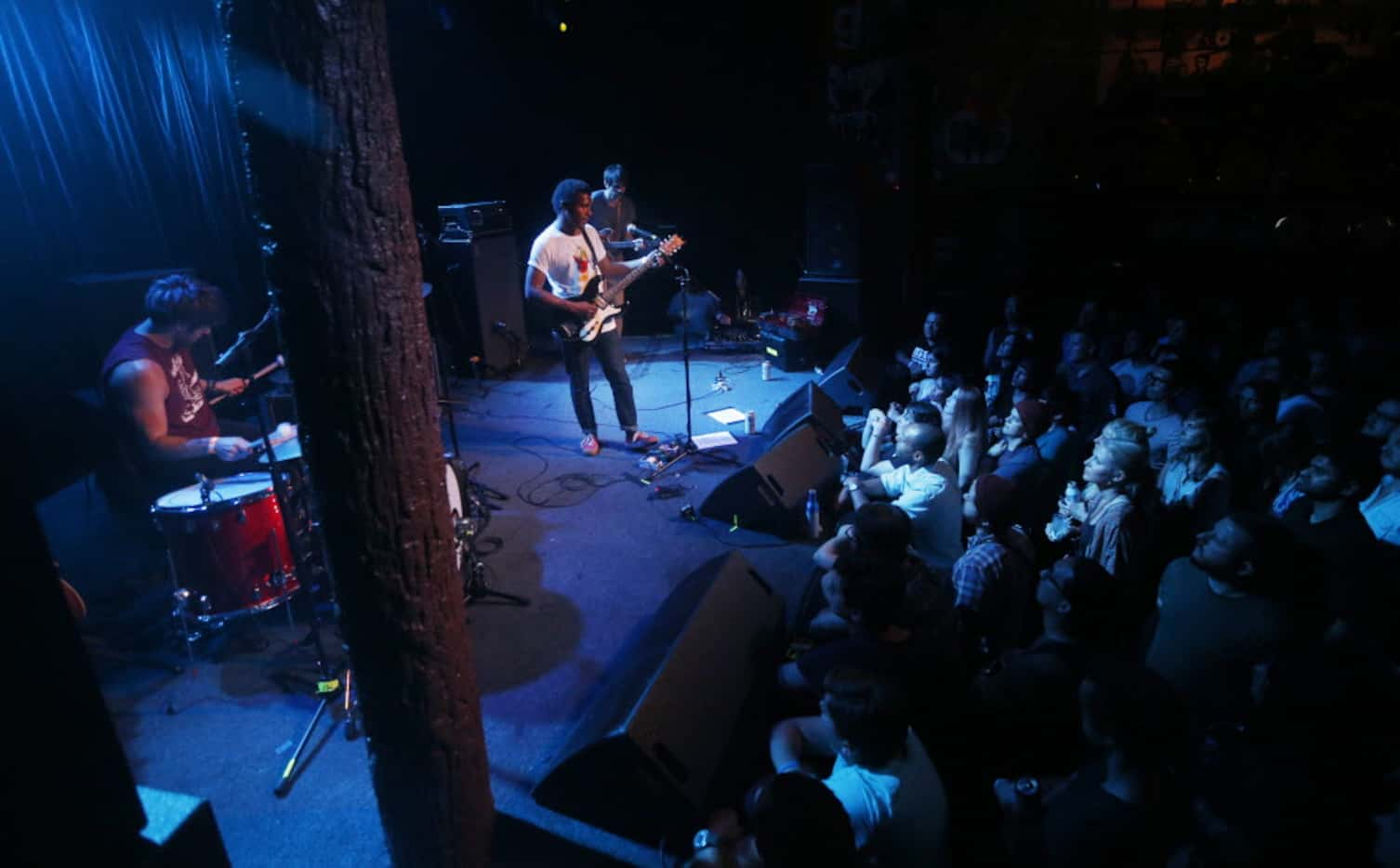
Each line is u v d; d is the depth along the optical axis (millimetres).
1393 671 2189
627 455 5945
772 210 9516
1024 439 4066
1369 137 7539
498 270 7945
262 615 3965
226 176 6949
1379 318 6074
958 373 6145
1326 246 7852
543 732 3209
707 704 2873
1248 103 7805
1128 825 1872
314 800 2900
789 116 9078
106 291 5520
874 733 1983
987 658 3035
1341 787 1688
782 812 1719
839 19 8227
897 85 8203
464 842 2377
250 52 1569
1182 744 1894
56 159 5863
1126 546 3234
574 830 2701
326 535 1944
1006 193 8461
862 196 8367
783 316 8211
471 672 2279
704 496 5246
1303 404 4383
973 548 3111
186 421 4043
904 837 2000
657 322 9656
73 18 5871
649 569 4430
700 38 8906
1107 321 6871
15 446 725
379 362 1818
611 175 7184
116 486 4840
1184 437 3738
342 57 1634
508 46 8734
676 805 2605
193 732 3229
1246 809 1660
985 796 2578
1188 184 8148
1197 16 7707
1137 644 3035
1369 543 2889
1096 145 8195
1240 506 4125
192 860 940
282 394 4418
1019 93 8141
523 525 4934
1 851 726
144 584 4258
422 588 2043
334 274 1720
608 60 9031
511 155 9203
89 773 795
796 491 4824
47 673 751
